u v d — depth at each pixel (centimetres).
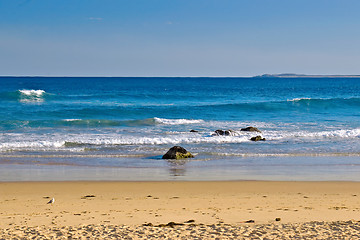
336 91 10231
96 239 717
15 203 1117
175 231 775
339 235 746
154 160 1948
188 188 1352
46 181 1465
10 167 1753
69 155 2058
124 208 1048
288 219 910
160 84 15675
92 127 3191
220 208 1049
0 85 12356
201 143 2477
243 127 3231
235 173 1636
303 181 1477
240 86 14212
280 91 10181
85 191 1303
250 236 741
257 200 1165
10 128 3028
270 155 2084
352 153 2155
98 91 9044
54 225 842
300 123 3488
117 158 1997
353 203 1125
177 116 4069
